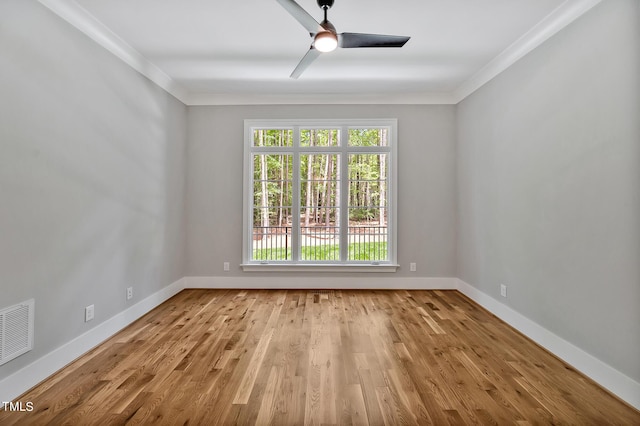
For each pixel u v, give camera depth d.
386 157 4.80
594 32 2.31
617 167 2.13
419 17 2.75
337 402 2.00
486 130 3.81
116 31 2.96
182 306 3.90
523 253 3.12
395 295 4.39
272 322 3.37
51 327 2.36
